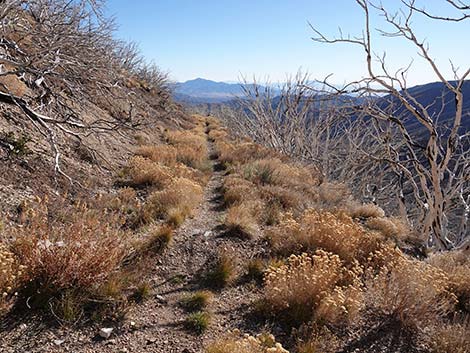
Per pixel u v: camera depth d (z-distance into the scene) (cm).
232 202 822
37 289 367
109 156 1028
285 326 390
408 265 463
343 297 395
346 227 600
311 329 377
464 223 1078
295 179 1077
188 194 791
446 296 464
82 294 382
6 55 696
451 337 371
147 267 475
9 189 576
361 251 555
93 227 475
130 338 349
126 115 1532
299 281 418
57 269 379
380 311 425
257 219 718
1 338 316
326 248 554
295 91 1538
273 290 413
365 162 1261
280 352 285
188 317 390
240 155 1441
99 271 404
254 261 519
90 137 1036
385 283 444
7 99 745
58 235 457
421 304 410
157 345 344
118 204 684
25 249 393
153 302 416
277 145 1658
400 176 1127
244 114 2156
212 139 2353
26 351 309
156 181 888
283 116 1667
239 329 381
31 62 574
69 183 712
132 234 571
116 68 1079
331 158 1536
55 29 640
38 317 348
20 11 684
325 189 1045
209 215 754
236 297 449
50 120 679
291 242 580
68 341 330
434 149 801
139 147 1288
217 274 481
